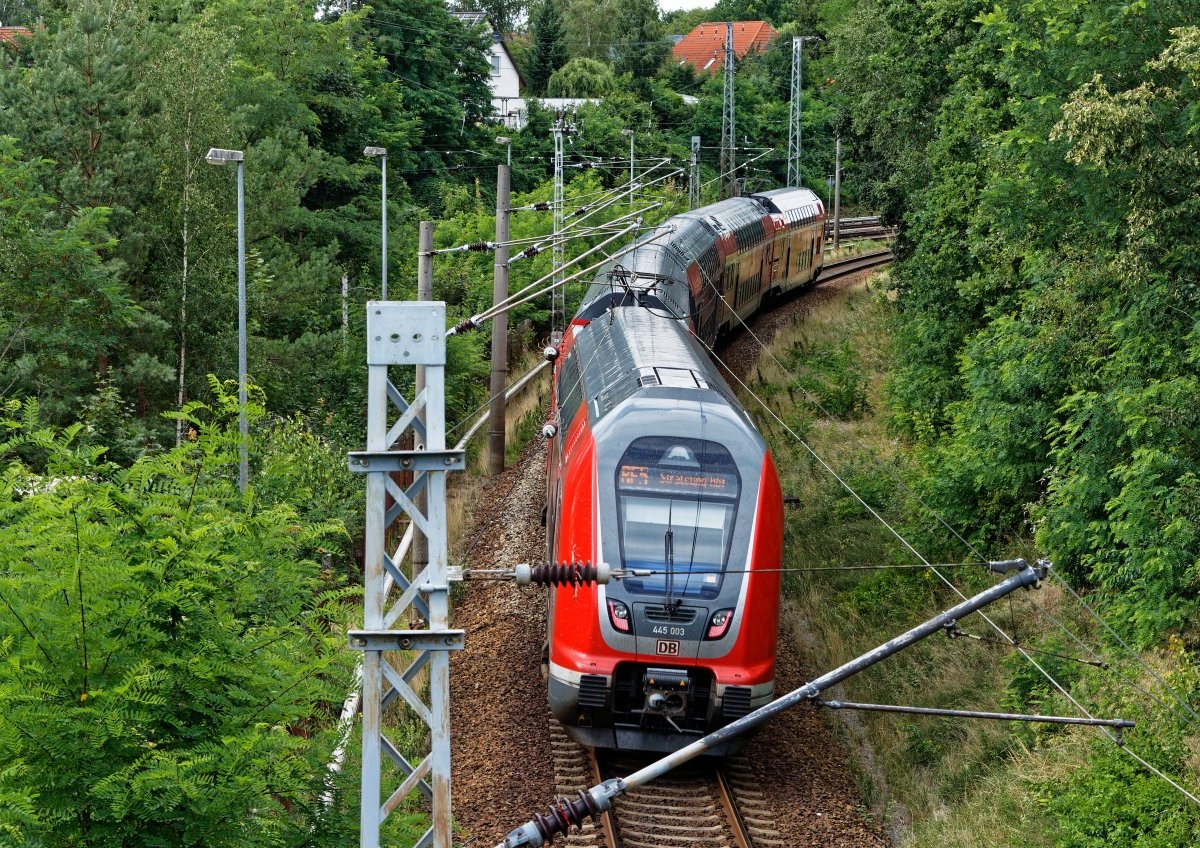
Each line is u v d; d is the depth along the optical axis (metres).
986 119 23.69
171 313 25.19
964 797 14.16
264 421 23.03
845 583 20.62
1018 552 19.67
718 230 32.44
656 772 8.55
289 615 9.73
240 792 8.10
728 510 14.02
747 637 13.77
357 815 9.18
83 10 25.83
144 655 8.36
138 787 7.59
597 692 13.76
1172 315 14.79
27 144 24.55
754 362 34.28
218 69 26.95
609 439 14.26
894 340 32.16
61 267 22.08
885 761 15.43
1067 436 16.38
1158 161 13.74
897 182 32.41
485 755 14.64
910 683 17.19
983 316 23.59
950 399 25.45
